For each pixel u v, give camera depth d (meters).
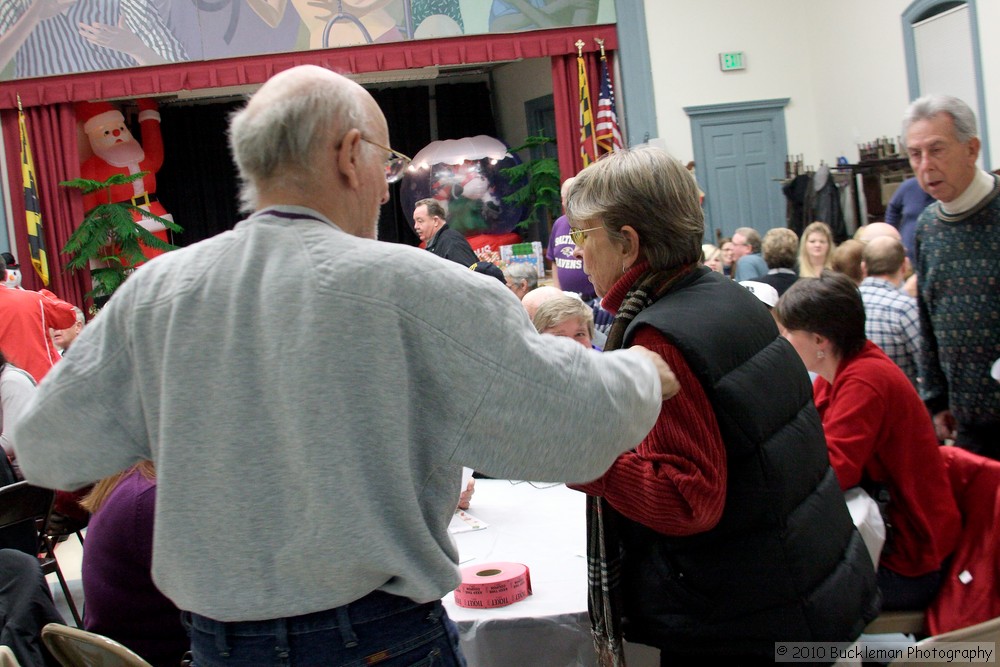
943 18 7.31
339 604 1.06
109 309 1.17
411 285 1.06
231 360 1.07
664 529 1.38
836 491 1.62
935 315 2.76
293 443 1.04
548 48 8.57
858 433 2.03
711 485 1.35
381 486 1.05
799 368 1.60
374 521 1.04
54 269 8.38
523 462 1.07
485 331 1.06
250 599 1.06
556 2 8.53
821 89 9.00
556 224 5.87
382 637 1.09
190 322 1.09
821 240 5.08
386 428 1.04
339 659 1.07
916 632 2.06
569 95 8.75
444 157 9.85
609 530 1.53
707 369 1.38
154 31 8.08
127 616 1.93
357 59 8.30
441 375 1.06
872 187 7.75
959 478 2.09
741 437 1.41
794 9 9.09
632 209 1.52
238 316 1.08
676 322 1.41
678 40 8.82
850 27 8.42
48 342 4.66
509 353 1.06
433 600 1.12
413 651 1.11
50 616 1.97
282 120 1.12
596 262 1.59
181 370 1.08
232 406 1.07
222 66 8.18
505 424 1.06
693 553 1.47
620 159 1.55
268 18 8.17
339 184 1.15
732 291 1.54
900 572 2.07
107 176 9.00
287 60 8.23
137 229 8.48
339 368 1.04
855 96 8.50
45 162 8.30
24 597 1.96
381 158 1.20
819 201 8.05
